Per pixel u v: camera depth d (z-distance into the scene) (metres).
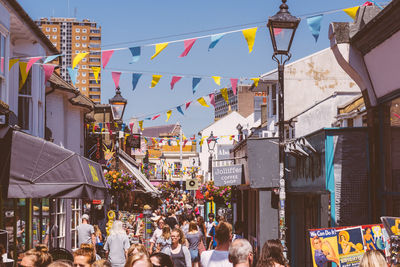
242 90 63.47
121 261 13.73
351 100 20.02
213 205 38.19
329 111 21.78
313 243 8.55
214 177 20.73
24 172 9.10
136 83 11.62
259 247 18.39
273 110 30.72
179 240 12.41
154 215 24.95
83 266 7.34
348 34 11.87
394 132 10.98
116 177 22.97
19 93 15.44
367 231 8.61
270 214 17.88
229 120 61.81
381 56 11.06
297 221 17.20
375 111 11.80
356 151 12.17
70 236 21.02
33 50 15.47
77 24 174.00
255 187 17.89
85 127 26.92
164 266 6.33
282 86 11.54
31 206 15.00
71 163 9.40
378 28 10.52
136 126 46.38
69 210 20.98
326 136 12.24
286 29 11.16
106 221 27.69
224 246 8.11
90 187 9.68
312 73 29.72
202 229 20.81
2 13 11.82
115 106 20.44
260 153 18.02
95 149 27.86
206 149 64.56
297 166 15.32
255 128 36.72
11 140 9.19
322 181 12.50
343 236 8.57
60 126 22.42
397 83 10.73
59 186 9.20
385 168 11.45
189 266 12.42
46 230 17.53
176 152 87.81
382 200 11.55
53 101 22.00
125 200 34.25
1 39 11.83
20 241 13.69
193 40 10.18
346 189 12.13
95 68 10.30
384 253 8.59
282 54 11.34
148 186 37.50
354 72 11.91
